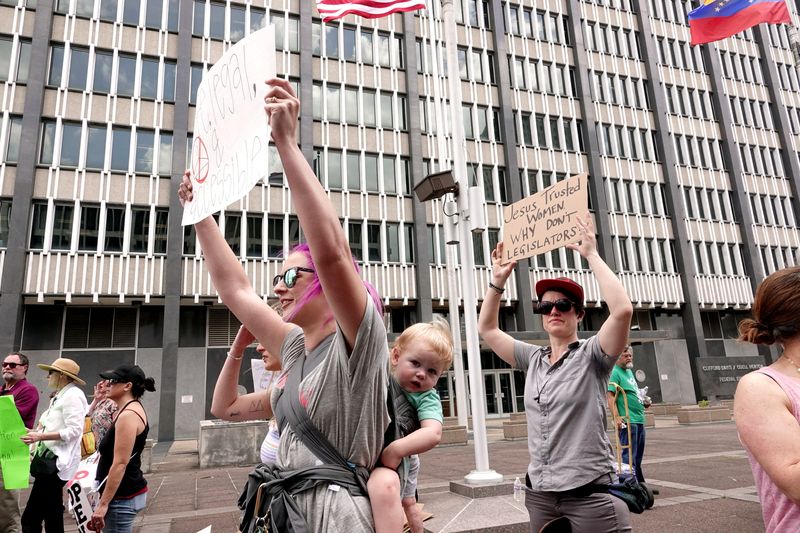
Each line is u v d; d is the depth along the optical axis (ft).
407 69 95.09
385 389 4.94
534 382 10.35
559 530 9.25
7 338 65.51
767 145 120.67
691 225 108.47
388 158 91.45
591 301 96.43
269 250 79.71
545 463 9.57
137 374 12.01
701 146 114.83
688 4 121.70
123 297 72.13
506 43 104.22
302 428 4.78
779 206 117.80
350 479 4.73
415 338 7.77
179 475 36.32
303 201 4.36
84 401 15.35
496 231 94.58
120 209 75.05
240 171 5.22
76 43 77.15
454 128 25.90
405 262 87.81
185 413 74.84
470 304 22.80
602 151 105.50
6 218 69.77
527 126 102.27
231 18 87.04
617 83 110.63
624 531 8.82
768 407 5.30
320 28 92.38
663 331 92.43
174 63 82.64
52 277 69.36
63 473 14.49
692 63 118.93
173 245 75.05
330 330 5.27
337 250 4.38
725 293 107.14
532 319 90.43
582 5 111.65
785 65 128.98
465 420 52.90
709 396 91.45
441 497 20.44
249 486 5.16
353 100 91.76
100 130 76.43
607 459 9.32
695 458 33.55
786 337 5.71
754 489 22.70
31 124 71.56
